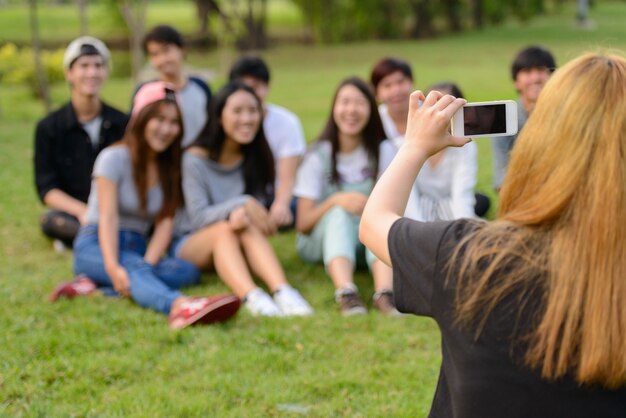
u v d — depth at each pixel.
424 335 4.25
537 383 1.60
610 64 1.66
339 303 4.70
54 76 15.91
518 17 33.81
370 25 29.03
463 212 4.96
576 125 1.62
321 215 5.18
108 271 4.76
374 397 3.56
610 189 1.57
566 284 1.57
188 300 4.38
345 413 3.42
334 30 28.69
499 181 5.40
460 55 23.23
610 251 1.56
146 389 3.58
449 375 1.72
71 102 6.12
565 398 1.59
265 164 5.46
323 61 22.86
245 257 5.23
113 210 4.91
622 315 1.54
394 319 4.48
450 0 30.95
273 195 6.19
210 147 5.30
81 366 3.78
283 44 29.03
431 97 1.95
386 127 5.91
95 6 38.28
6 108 14.48
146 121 4.93
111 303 4.67
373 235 1.83
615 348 1.53
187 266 5.07
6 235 6.43
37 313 4.49
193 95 6.63
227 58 22.45
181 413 3.38
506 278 1.61
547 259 1.60
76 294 4.77
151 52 6.46
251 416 3.38
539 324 1.58
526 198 1.68
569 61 1.74
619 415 1.58
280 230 6.43
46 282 5.08
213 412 3.41
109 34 29.05
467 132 1.96
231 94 5.23
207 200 5.29
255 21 27.61
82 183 6.16
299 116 12.99
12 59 15.89
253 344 4.08
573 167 1.60
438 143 1.94
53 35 28.78
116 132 6.18
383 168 5.38
